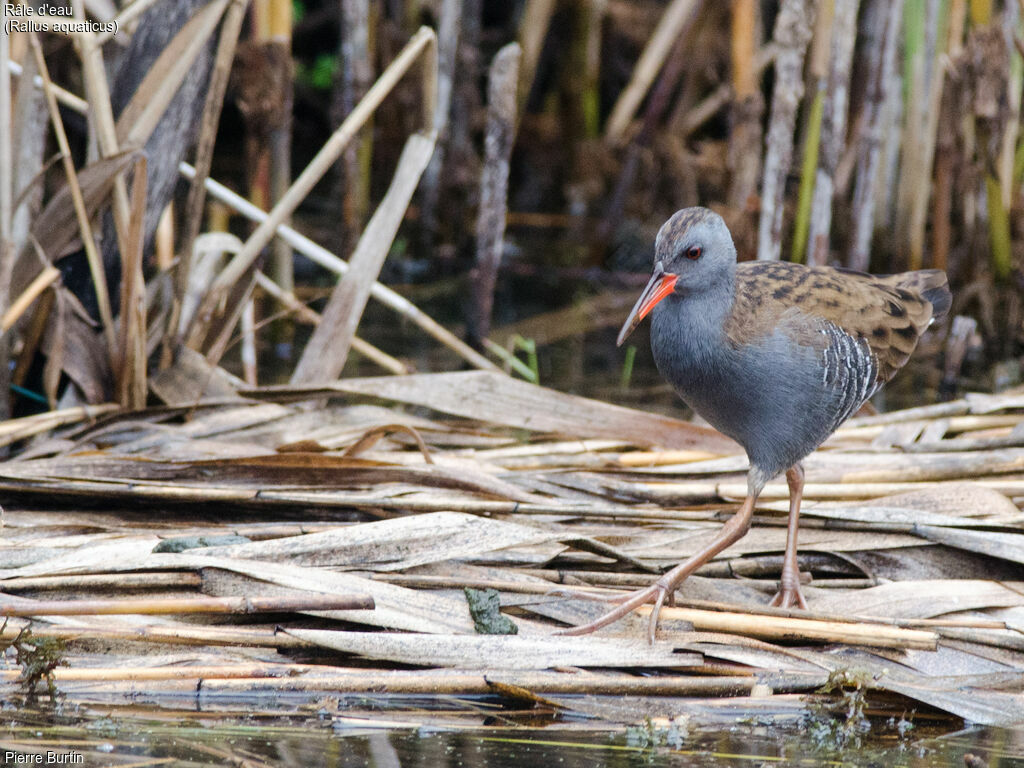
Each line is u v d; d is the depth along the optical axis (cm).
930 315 783
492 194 1191
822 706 618
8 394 873
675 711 605
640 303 666
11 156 853
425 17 1638
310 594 630
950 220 1355
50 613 588
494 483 766
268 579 640
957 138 1254
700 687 621
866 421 918
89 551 665
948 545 739
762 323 684
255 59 1109
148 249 912
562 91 1703
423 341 1198
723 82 1655
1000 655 668
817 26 1096
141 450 812
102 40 845
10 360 913
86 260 897
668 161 1594
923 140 1277
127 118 869
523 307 1325
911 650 665
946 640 675
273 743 550
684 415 1034
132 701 583
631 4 1739
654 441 883
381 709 593
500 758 546
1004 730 604
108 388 888
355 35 1320
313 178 925
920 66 1258
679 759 555
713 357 683
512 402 873
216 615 648
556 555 720
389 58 1570
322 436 856
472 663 621
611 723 593
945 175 1265
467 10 1498
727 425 711
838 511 751
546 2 1603
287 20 1109
